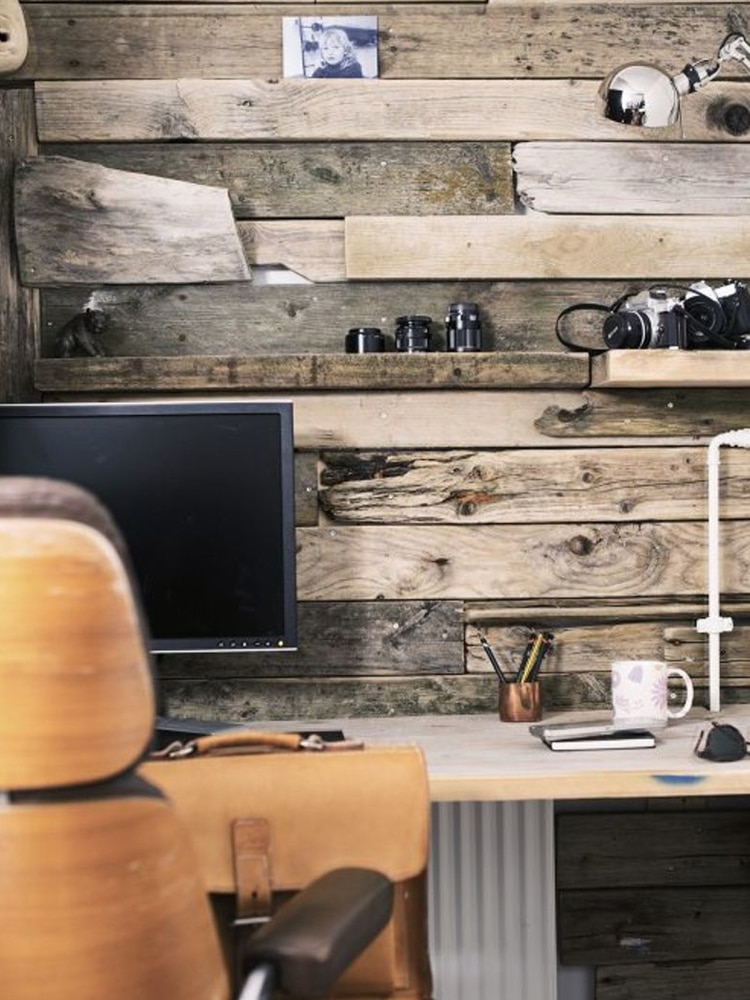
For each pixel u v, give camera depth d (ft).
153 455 7.38
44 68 8.00
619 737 6.81
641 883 8.39
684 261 8.22
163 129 8.02
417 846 4.88
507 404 8.09
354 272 8.04
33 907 3.31
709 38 8.25
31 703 3.20
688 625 8.17
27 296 7.93
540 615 8.04
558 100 8.17
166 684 7.95
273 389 7.98
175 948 3.46
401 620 8.02
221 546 7.38
